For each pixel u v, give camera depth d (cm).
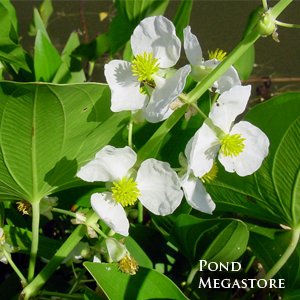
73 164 15
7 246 15
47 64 23
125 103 13
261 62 38
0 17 18
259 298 21
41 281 15
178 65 37
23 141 13
